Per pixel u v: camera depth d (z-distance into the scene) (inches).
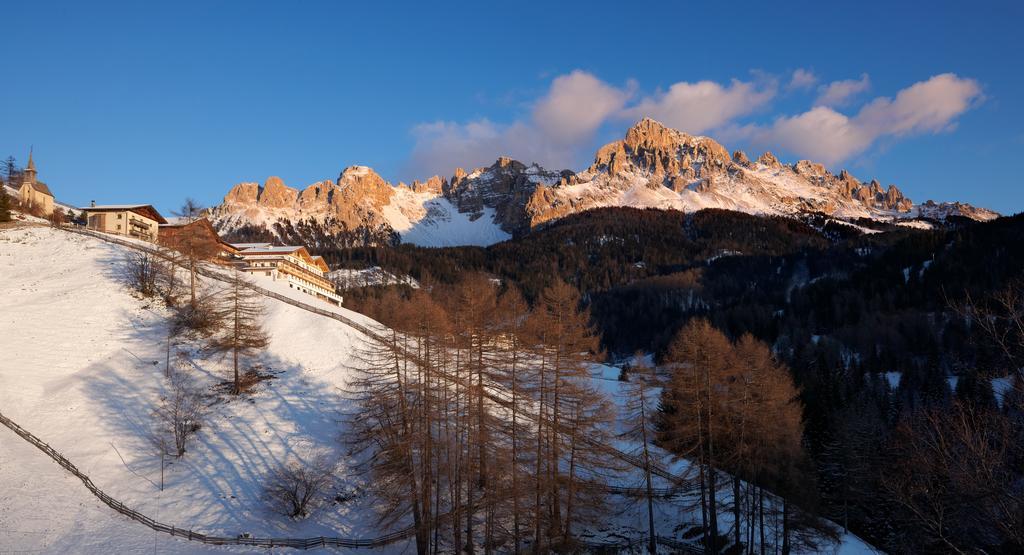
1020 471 697.0
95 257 3191.4
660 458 2151.8
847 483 2096.5
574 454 1674.5
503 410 2025.1
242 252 4111.7
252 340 2391.7
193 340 2578.7
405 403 1712.6
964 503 717.9
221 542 1583.4
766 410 1721.2
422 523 1546.5
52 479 1686.8
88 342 2428.6
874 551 1961.1
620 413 2197.3
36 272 3002.0
